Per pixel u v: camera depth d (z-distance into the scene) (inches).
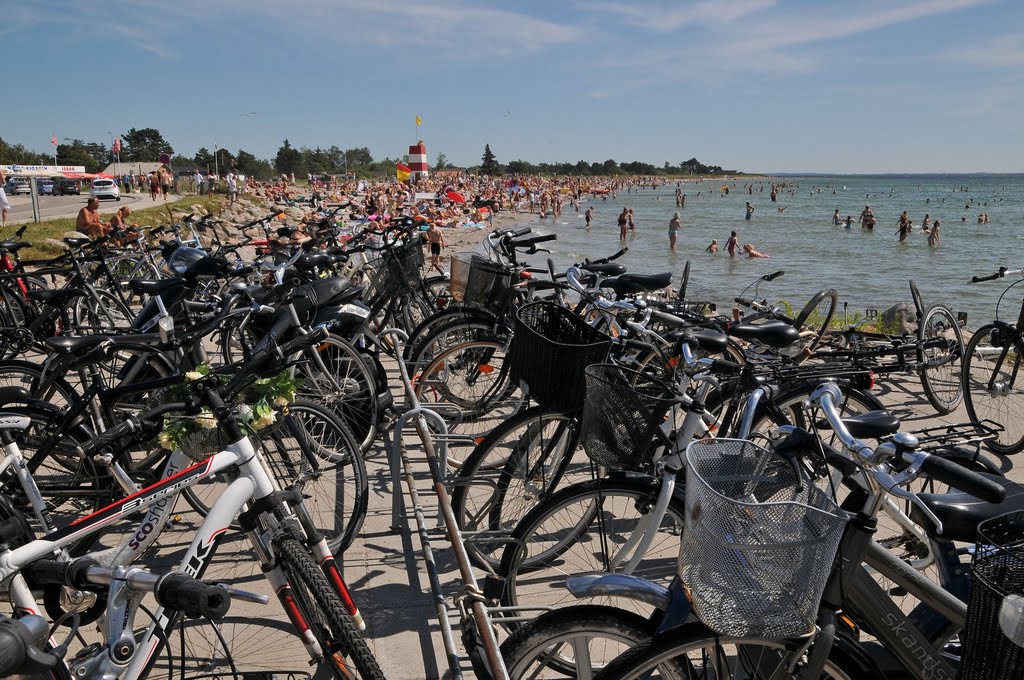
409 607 121.3
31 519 117.0
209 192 1501.0
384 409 184.9
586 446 99.7
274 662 106.5
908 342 198.8
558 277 205.2
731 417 125.3
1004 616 58.5
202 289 286.0
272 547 87.0
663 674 76.3
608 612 78.5
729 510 62.9
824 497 69.5
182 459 97.5
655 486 102.4
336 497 136.9
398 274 235.0
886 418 79.1
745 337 128.9
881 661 84.0
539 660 88.5
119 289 309.0
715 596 64.2
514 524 128.4
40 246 517.7
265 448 125.8
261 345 164.6
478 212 1482.5
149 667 81.2
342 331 181.5
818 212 2288.4
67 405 151.3
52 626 77.0
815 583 62.9
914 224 1716.3
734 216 2046.0
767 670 72.9
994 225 1721.2
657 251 1070.4
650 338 164.4
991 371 210.5
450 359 190.9
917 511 81.4
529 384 123.5
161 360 151.8
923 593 76.4
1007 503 81.7
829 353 187.2
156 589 69.5
